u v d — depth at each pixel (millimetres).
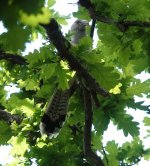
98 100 5836
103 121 6227
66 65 4641
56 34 4285
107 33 5379
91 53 4555
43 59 4609
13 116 7691
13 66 6496
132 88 6137
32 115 6805
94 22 5535
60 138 6848
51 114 5531
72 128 7504
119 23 5043
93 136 7715
